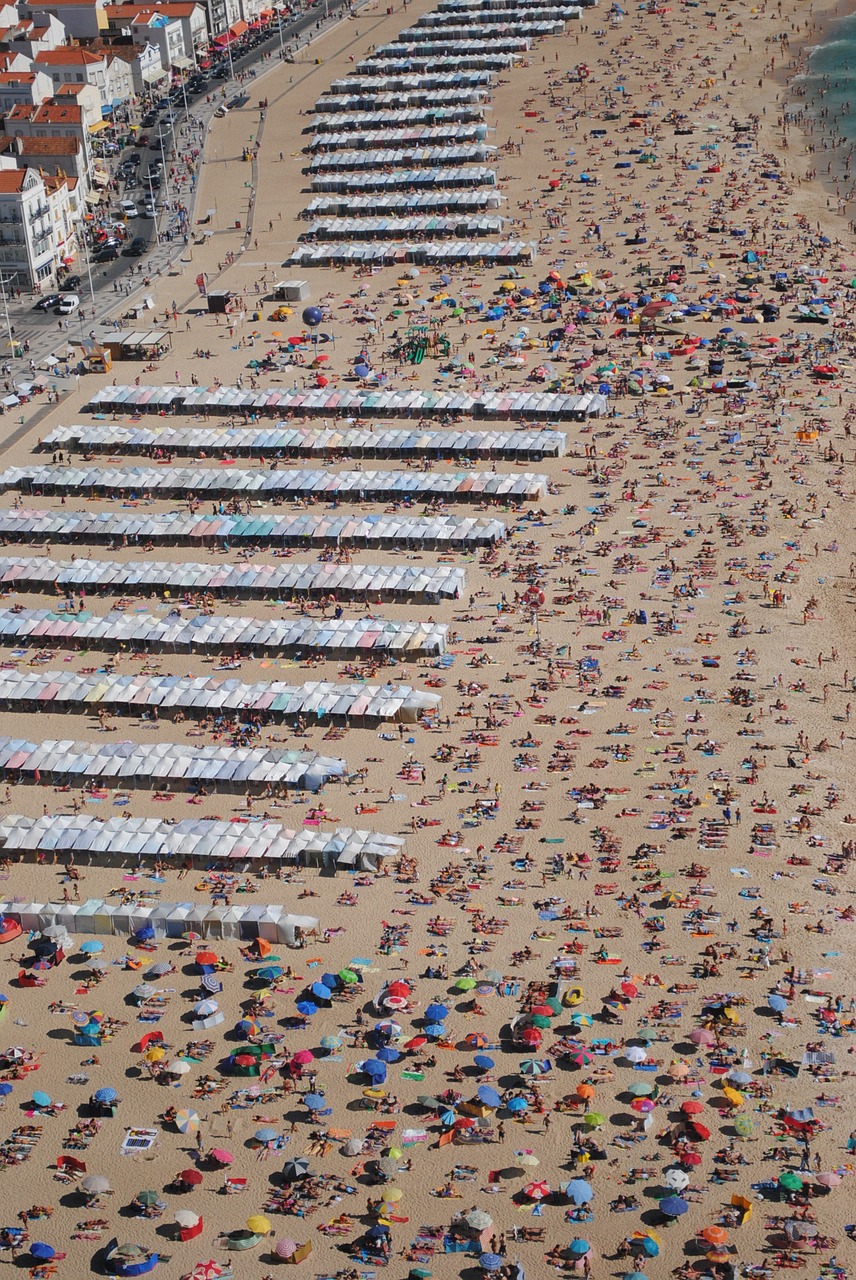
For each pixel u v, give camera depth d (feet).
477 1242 464.24
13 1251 473.67
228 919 590.14
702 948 568.82
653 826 631.97
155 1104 522.06
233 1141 506.07
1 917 604.49
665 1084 515.09
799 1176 478.59
